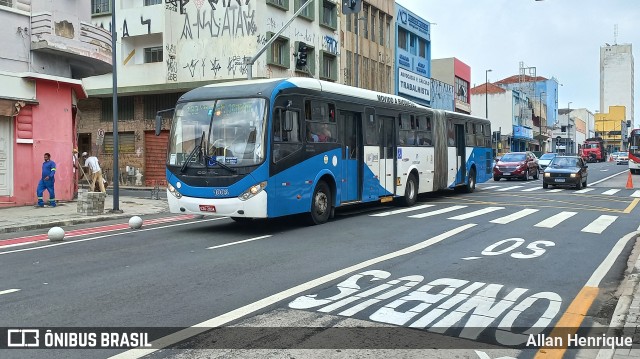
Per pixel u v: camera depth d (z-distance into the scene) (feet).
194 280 25.12
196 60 98.17
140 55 105.81
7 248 35.29
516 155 120.57
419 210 54.85
